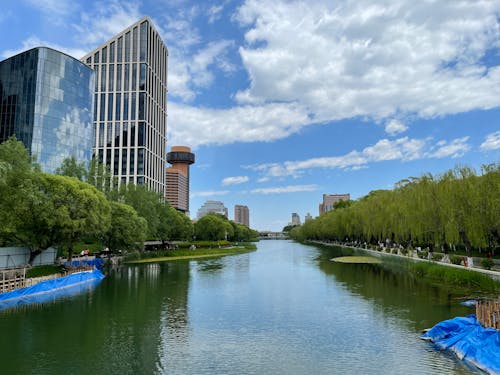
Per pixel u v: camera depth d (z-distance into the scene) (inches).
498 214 2076.8
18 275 1982.0
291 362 1024.2
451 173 2605.8
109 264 3462.1
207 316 1551.4
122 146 7480.3
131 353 1103.0
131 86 7618.1
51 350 1130.0
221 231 6678.2
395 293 1990.7
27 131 4653.1
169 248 5452.8
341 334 1274.6
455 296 1840.6
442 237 2738.7
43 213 2065.7
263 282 2516.0
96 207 2384.4
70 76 5098.4
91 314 1585.9
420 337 1218.0
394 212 3577.8
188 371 967.0
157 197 5088.6
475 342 1008.9
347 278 2669.8
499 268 2262.6
